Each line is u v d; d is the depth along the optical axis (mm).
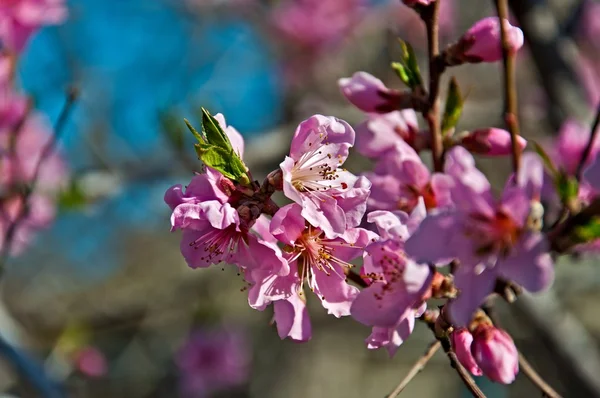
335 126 382
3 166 595
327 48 1095
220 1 1082
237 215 365
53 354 797
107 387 1123
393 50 991
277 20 1103
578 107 640
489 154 398
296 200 365
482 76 983
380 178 399
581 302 1132
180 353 1073
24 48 570
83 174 700
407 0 393
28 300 1295
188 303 1122
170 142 607
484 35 388
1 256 515
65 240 1382
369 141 406
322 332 1285
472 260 344
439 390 1455
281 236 370
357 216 372
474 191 344
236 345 1088
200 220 367
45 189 663
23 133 646
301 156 380
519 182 342
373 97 405
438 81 396
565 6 771
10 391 658
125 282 1375
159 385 1138
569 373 635
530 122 811
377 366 1422
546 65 642
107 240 1400
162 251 1406
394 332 364
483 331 366
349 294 376
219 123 371
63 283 1366
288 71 1094
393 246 364
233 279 1111
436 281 359
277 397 1254
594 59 918
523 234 340
